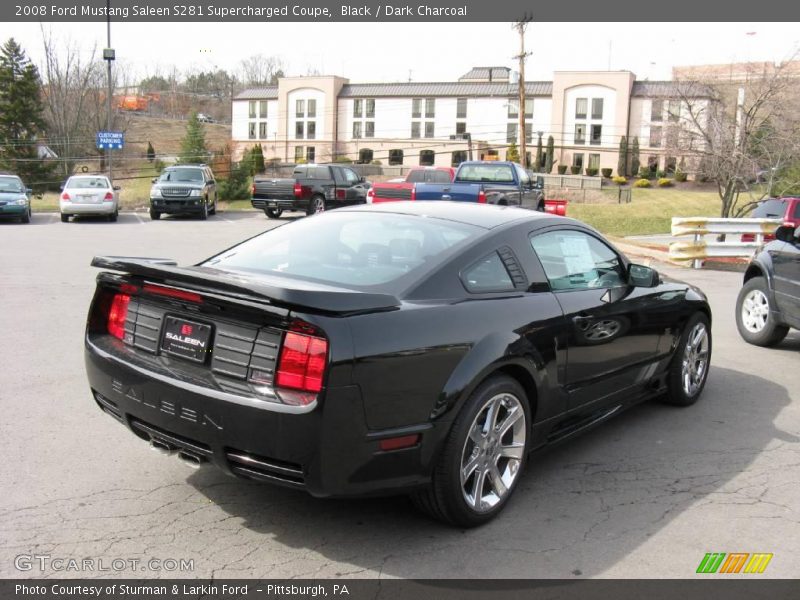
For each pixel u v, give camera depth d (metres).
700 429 5.26
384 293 3.54
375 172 77.31
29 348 6.91
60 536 3.47
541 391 4.03
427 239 4.04
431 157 82.81
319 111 85.31
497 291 3.93
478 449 3.65
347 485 3.21
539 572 3.27
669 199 59.88
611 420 5.45
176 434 3.44
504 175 17.80
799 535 3.67
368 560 3.34
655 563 3.37
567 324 4.20
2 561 3.24
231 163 45.91
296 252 4.12
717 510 3.93
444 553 3.42
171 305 3.59
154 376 3.45
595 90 76.12
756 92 23.73
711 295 11.33
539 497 4.07
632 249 17.38
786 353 7.74
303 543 3.48
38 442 4.61
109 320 3.96
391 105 83.31
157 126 111.44
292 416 3.06
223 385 3.27
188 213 26.19
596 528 3.70
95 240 16.88
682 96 25.91
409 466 3.35
